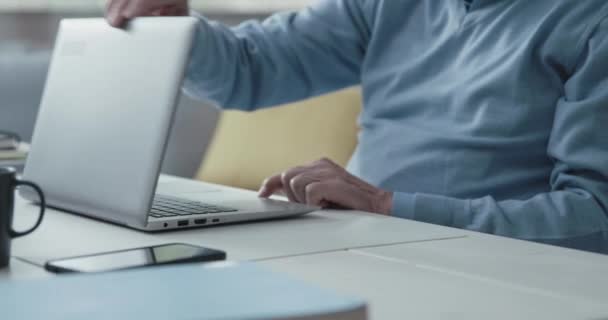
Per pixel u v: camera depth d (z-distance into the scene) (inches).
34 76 137.1
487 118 69.1
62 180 53.7
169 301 23.5
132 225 47.5
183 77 46.5
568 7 67.2
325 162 62.7
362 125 78.5
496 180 68.6
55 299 23.8
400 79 75.6
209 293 24.5
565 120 64.6
